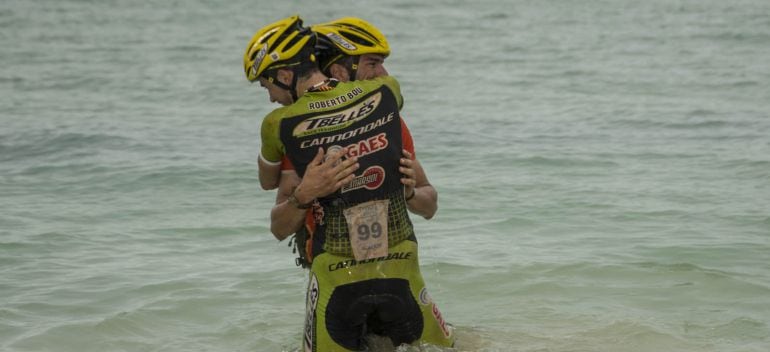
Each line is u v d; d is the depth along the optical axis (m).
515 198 19.64
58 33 66.19
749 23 66.38
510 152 25.22
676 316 12.16
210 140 27.83
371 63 9.87
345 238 9.18
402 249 9.37
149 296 13.32
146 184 21.67
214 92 39.72
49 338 11.63
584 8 83.50
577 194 19.84
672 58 50.12
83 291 13.54
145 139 27.92
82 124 30.88
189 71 47.22
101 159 24.73
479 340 11.26
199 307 12.88
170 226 17.69
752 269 14.11
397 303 9.38
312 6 88.50
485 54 53.78
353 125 9.10
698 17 72.25
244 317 12.47
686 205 18.53
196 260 15.30
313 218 9.38
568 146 26.08
